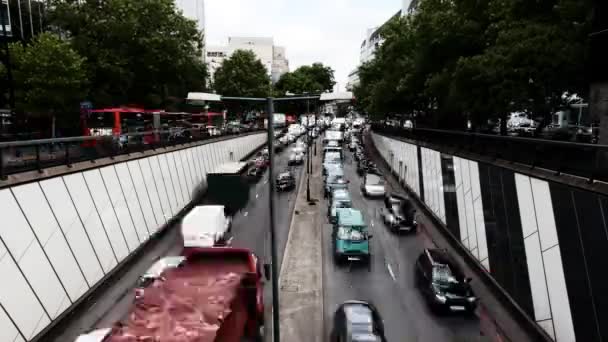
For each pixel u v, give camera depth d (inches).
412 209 1149.1
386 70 1924.2
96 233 807.7
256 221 1212.5
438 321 647.8
